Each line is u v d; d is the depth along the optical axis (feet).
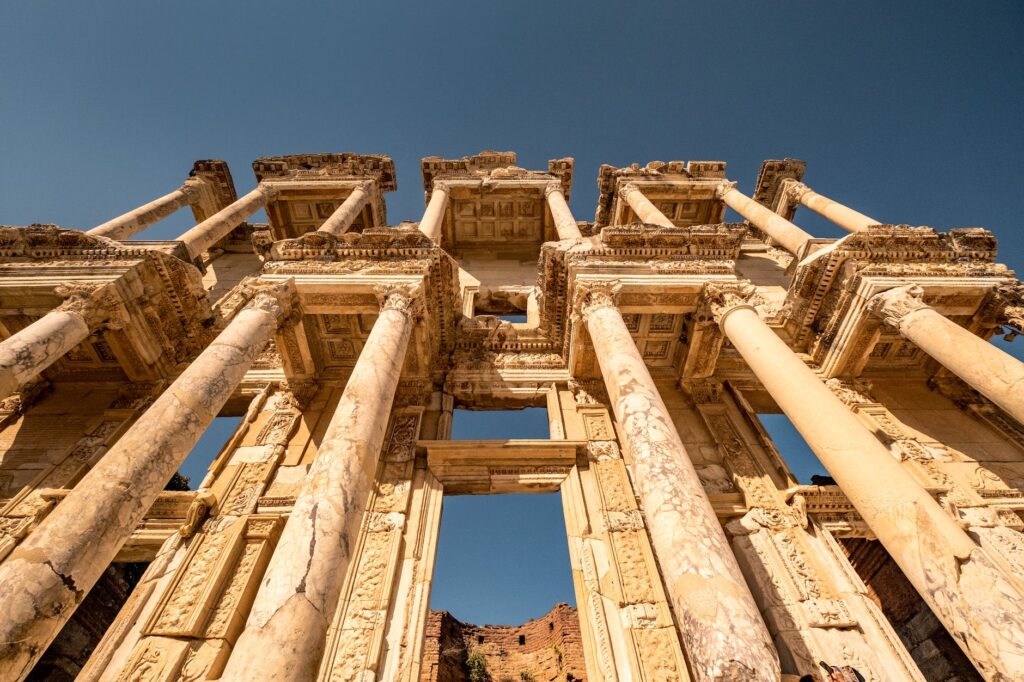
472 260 72.69
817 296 42.86
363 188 67.97
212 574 27.09
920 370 45.29
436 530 30.66
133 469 22.25
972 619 17.87
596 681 23.67
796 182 69.00
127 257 39.68
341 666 23.29
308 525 19.22
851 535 32.30
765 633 15.70
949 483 34.35
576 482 33.45
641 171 72.69
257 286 35.55
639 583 27.07
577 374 42.52
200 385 26.61
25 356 29.37
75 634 42.63
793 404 26.53
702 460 37.22
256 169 72.08
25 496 32.32
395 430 37.22
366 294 36.99
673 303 38.34
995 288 37.60
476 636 89.30
